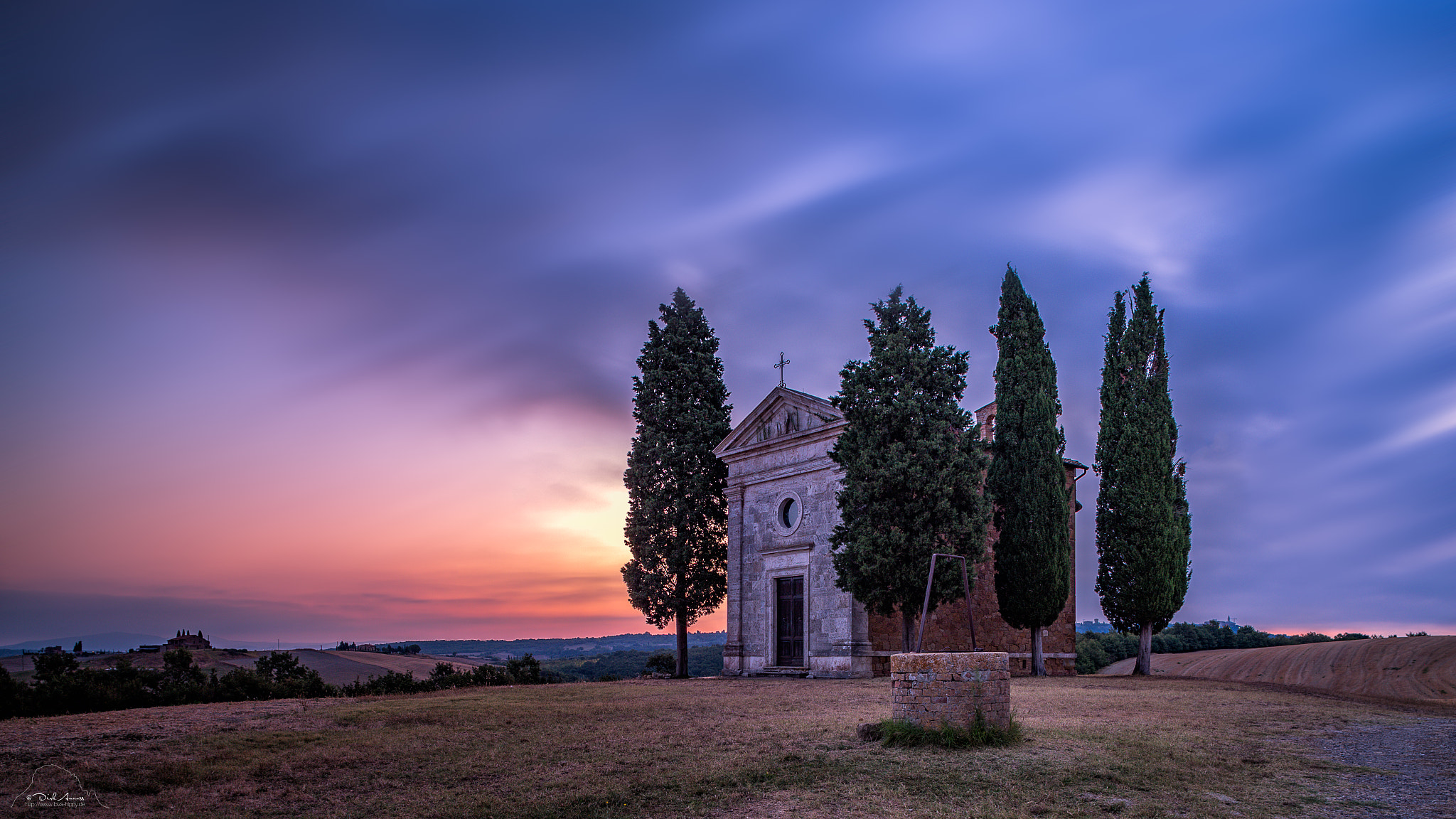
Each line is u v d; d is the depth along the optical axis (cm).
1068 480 4484
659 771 1414
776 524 4103
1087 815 1095
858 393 3541
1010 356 3834
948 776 1306
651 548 4450
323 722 1950
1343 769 1319
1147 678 3372
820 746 1569
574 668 11544
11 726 1816
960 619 3869
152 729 1780
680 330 4803
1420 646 4131
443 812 1193
